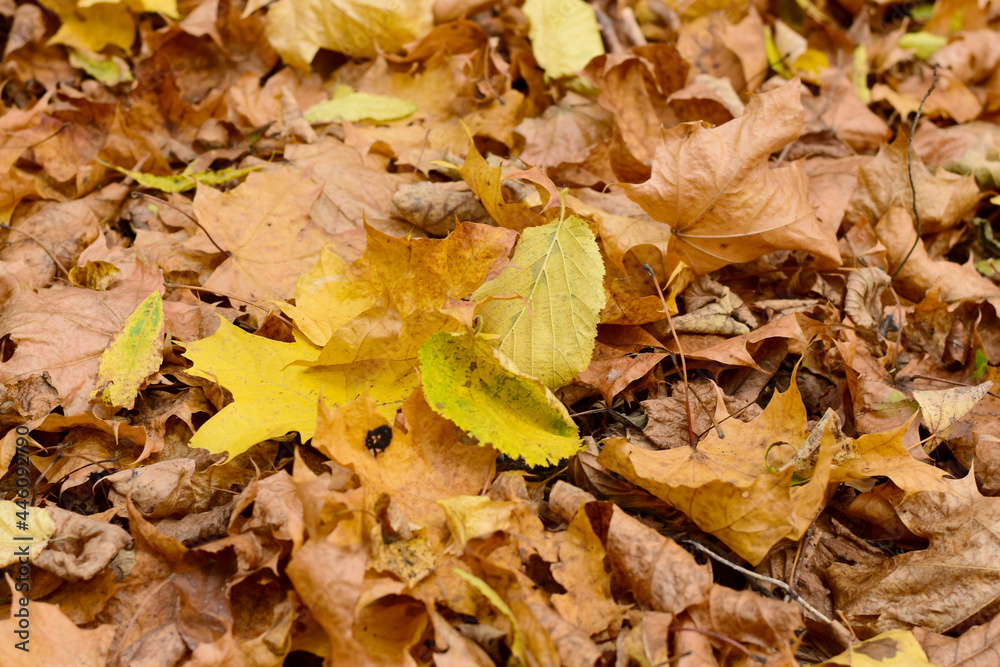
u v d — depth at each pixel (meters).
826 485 1.04
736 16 1.34
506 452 1.02
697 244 1.12
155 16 1.33
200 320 1.11
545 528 1.04
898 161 1.21
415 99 1.28
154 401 1.09
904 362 1.14
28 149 1.21
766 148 1.09
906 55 1.35
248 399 1.05
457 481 1.03
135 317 1.08
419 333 1.05
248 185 1.15
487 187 1.11
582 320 1.06
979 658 1.00
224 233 1.14
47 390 1.07
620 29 1.33
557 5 1.30
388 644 0.98
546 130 1.23
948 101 1.33
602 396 1.09
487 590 0.98
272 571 1.00
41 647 0.98
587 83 1.27
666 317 1.10
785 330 1.08
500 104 1.25
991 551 1.03
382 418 1.02
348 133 1.24
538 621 0.98
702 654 0.99
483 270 1.07
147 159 1.22
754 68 1.32
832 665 1.00
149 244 1.16
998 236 1.23
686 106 1.24
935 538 1.04
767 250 1.12
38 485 1.05
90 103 1.24
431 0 1.29
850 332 1.12
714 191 1.10
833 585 1.04
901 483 1.03
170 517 1.04
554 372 1.07
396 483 1.02
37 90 1.29
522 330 1.07
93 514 1.04
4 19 1.31
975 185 1.21
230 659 0.98
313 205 1.17
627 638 0.99
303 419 1.05
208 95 1.30
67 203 1.18
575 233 1.07
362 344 1.05
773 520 1.01
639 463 1.03
